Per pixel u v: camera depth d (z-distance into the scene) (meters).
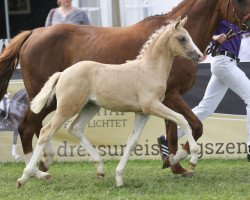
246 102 12.77
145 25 12.36
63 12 15.95
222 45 12.70
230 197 10.45
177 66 11.88
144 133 14.90
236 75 12.70
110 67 11.08
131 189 11.18
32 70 12.76
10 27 19.83
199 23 12.24
